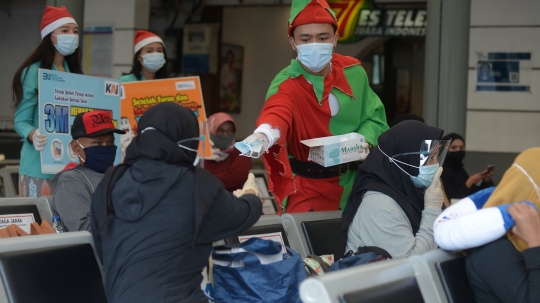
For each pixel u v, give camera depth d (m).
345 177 6.52
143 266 4.00
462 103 11.96
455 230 3.97
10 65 18.12
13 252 4.20
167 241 4.05
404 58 24.42
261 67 22.97
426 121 12.16
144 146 4.17
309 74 6.15
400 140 5.18
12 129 16.30
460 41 11.90
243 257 4.36
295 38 6.02
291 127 6.13
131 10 16.83
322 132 6.30
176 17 22.11
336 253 6.06
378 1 19.94
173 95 9.09
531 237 3.79
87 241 4.75
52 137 7.24
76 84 7.46
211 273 4.65
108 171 4.28
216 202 4.14
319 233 6.04
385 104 24.50
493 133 14.74
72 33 7.86
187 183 4.16
